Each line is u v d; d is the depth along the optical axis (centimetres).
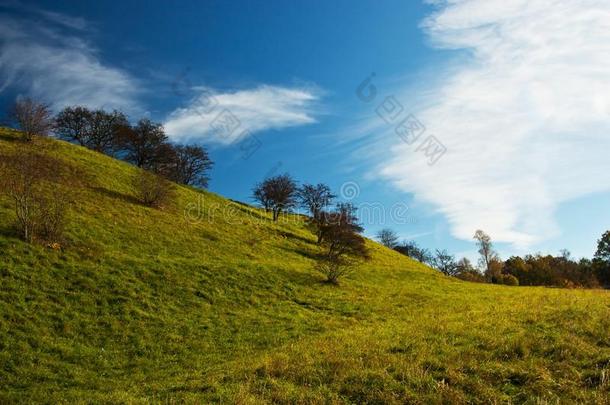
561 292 4072
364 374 1376
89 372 1911
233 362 1955
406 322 2711
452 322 2264
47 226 3350
